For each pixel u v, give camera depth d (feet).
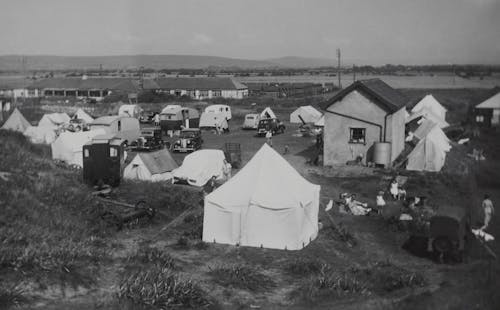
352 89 102.22
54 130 152.15
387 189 82.23
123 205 70.33
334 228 63.87
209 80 306.55
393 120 101.45
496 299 30.37
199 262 52.03
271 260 53.42
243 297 42.39
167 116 172.14
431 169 92.89
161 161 97.50
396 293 41.91
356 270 48.96
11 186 66.59
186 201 77.46
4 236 47.70
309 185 64.44
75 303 37.52
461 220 46.78
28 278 39.27
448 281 38.47
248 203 58.54
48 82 316.81
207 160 92.89
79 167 101.55
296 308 39.73
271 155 64.39
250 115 183.93
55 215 61.11
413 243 57.47
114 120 142.51
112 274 44.55
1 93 303.48
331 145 105.40
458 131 98.99
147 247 54.29
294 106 251.60
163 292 39.99
